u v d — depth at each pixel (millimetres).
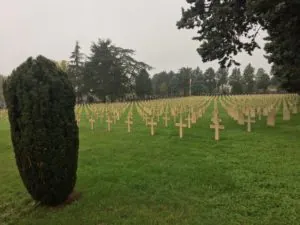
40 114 4625
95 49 71562
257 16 12484
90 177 6672
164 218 4406
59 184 4871
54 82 4730
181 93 101812
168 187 5770
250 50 15070
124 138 12195
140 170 7066
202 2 14383
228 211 4578
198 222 4230
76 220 4500
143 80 78000
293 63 15430
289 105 23094
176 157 8273
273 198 5020
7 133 16375
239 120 14766
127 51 79438
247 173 6465
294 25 11531
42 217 4715
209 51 14938
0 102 56000
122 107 28516
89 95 73062
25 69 4730
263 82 91062
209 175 6395
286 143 9469
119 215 4586
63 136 4832
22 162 4820
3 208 5246
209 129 13680
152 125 12867
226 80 112188
